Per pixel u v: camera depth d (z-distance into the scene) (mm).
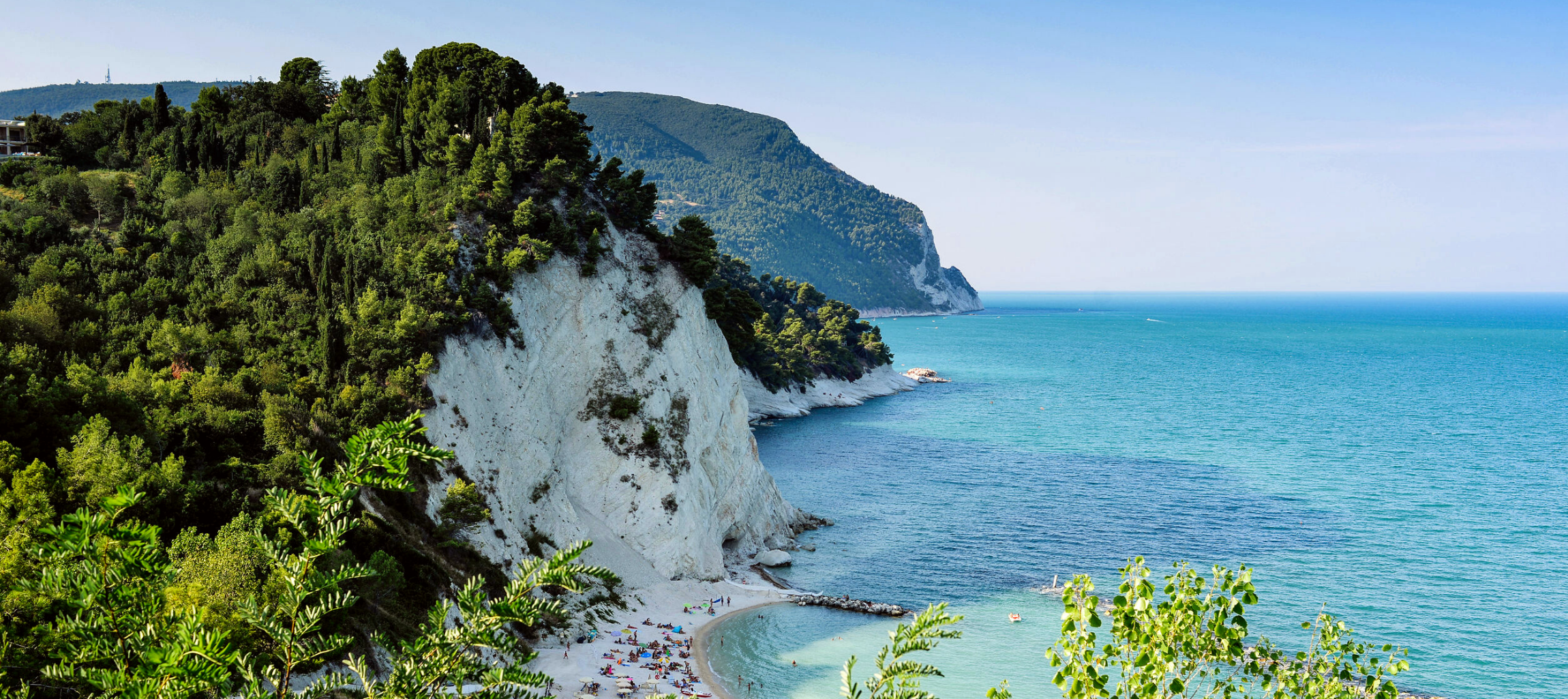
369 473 12773
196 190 96188
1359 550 94062
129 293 79438
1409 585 83500
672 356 94000
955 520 105500
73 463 49531
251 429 64562
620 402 87812
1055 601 80125
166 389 64625
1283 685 20156
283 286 81312
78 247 84250
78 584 12672
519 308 85062
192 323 76688
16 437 52719
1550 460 140625
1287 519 105562
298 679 45156
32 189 93250
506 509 74688
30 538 34281
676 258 101750
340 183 102188
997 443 152250
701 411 94312
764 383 181625
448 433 72312
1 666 23828
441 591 60562
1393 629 73688
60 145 109812
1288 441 156125
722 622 74375
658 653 66875
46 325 69000
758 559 91375
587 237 94062
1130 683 19141
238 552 44062
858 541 98062
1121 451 145500
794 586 84938
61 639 14945
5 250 79938
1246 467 134000
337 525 12961
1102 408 194250
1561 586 83500
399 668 13023
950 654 68438
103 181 95562
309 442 63875
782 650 69188
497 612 12625
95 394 58062
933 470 131250
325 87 144875
